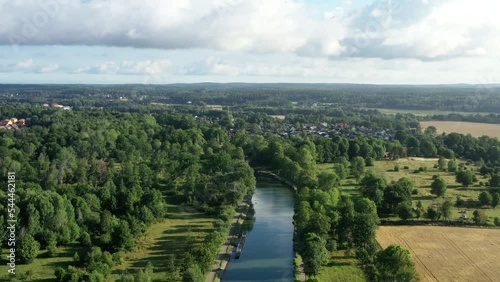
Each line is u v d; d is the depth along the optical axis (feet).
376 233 572.51
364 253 490.49
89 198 625.82
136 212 608.19
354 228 519.19
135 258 508.53
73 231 543.80
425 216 643.45
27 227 525.34
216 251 501.97
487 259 499.92
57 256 512.63
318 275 460.14
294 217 580.30
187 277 426.92
